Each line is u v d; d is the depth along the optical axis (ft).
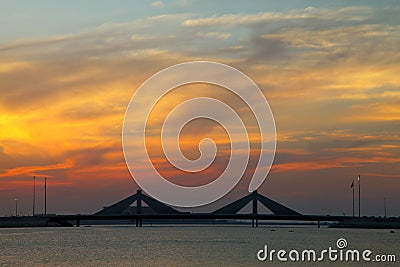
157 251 606.96
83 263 492.13
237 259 514.27
